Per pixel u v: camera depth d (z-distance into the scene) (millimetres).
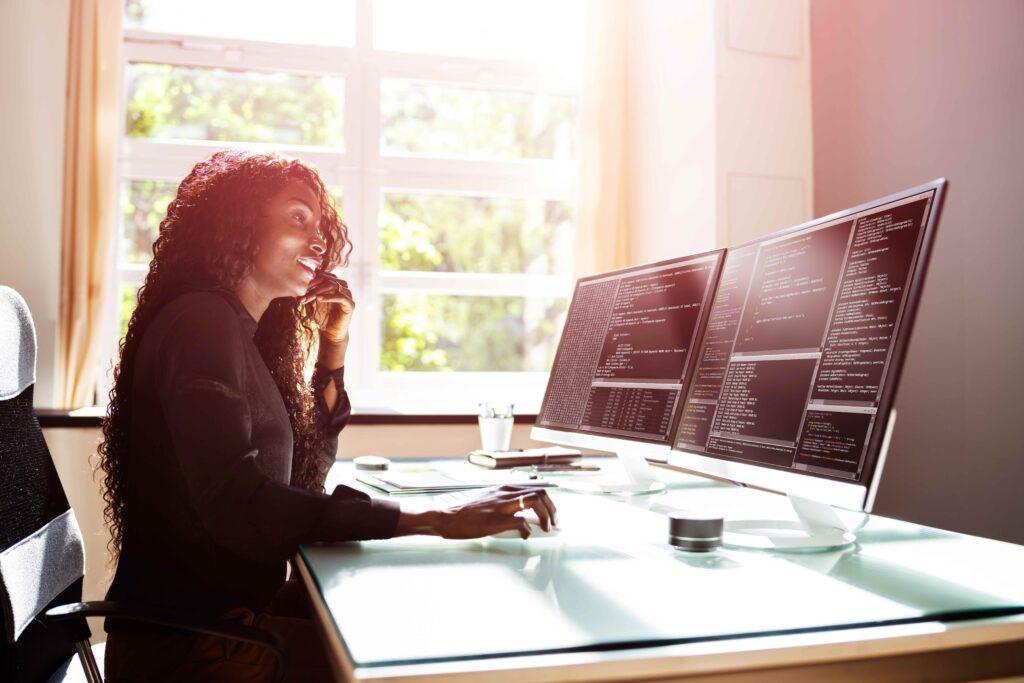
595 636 684
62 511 1198
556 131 3254
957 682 726
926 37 2568
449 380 3086
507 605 772
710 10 2734
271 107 3014
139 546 1122
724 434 1224
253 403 1160
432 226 3113
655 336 1462
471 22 3193
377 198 3062
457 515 1046
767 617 742
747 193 2744
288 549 1021
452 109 3162
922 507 2539
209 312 1124
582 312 1768
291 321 1544
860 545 1067
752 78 2770
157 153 2900
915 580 880
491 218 3160
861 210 1042
